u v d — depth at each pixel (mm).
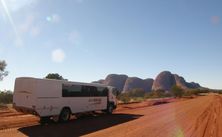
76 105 21234
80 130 15445
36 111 17266
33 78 17500
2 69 39812
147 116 24484
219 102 53062
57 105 19094
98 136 13484
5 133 13852
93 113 26672
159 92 98312
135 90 99562
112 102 26766
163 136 13961
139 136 13758
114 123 19094
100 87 24938
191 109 33906
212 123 19797
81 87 22016
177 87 92125
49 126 16922
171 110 31766
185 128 17047
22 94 17953
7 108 28859
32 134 13727
